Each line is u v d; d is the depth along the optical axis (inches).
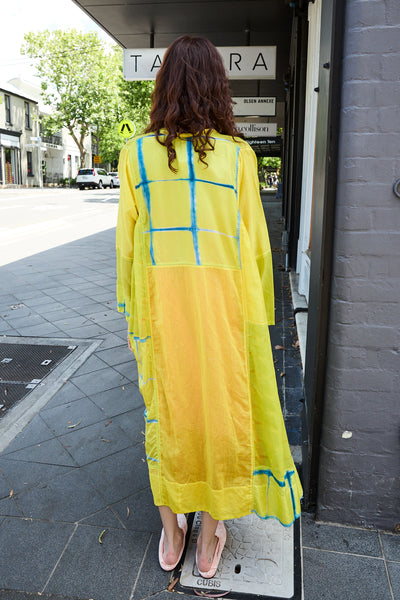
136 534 77.8
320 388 73.7
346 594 66.2
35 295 230.2
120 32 323.6
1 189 1355.8
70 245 397.7
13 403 122.4
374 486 74.8
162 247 59.1
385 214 64.2
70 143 1969.7
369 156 62.9
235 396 62.4
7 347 162.1
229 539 76.0
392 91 60.9
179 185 57.4
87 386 131.3
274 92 582.9
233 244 59.2
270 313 67.7
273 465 65.3
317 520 78.8
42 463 96.8
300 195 244.5
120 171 61.2
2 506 84.4
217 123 59.2
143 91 797.2
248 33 302.4
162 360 61.8
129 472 93.7
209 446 63.0
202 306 58.7
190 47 57.0
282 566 70.7
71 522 80.5
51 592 67.4
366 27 59.7
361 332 68.4
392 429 71.7
